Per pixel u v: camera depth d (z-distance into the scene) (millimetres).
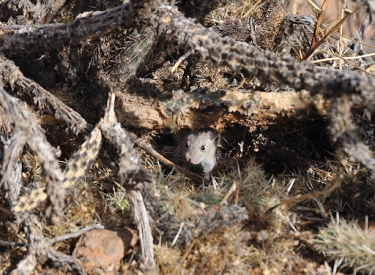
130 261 1246
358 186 1327
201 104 1307
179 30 1235
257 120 1311
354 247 1244
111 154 1238
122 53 1326
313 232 1293
